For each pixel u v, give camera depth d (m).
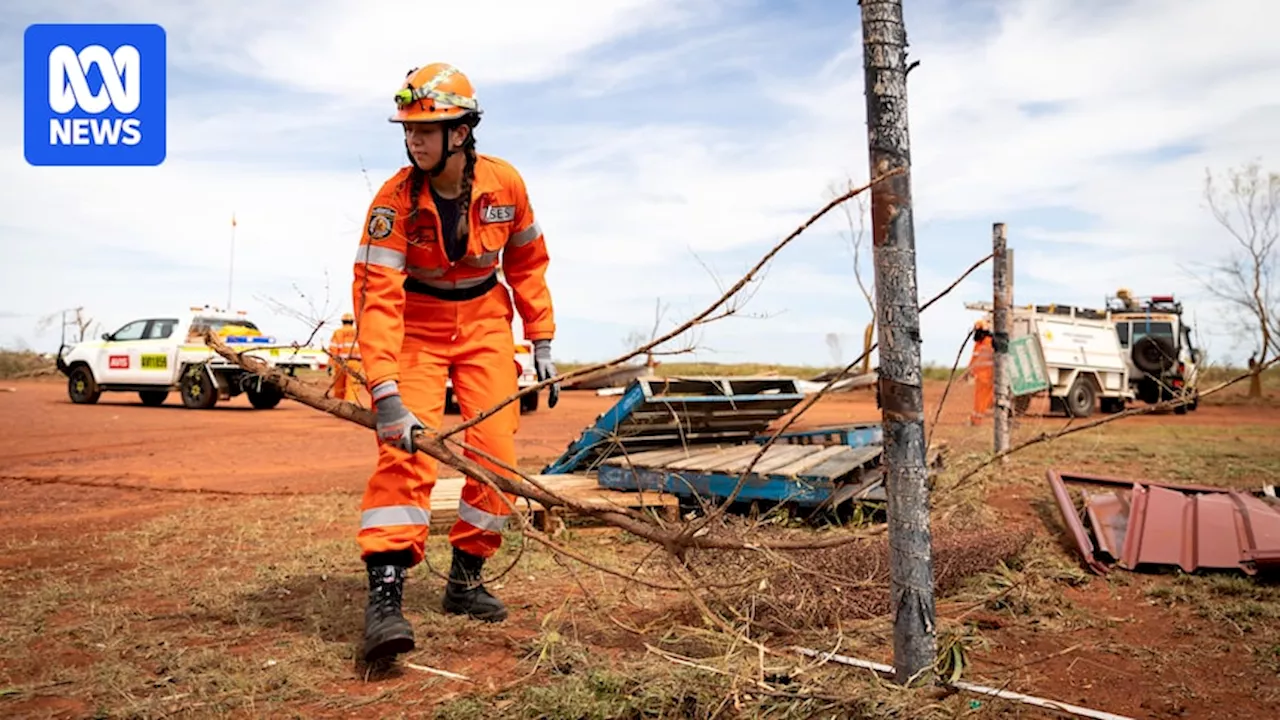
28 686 3.08
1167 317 20.00
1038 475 7.97
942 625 3.80
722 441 7.23
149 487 8.20
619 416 6.12
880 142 2.71
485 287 3.83
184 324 19.11
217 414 17.42
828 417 16.64
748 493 5.61
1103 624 3.94
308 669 3.27
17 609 4.04
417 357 3.73
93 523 6.39
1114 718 2.79
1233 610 4.06
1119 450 10.21
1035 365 11.89
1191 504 5.18
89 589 4.39
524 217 3.89
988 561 4.60
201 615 3.96
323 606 4.04
